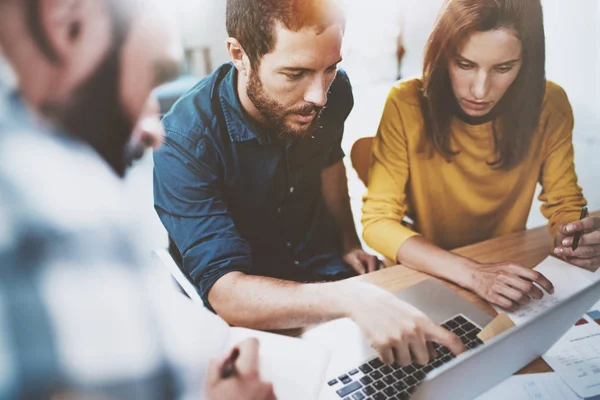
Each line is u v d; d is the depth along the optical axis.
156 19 0.89
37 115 0.79
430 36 1.22
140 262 0.92
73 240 0.83
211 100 1.02
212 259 1.01
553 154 1.44
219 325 0.95
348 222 1.30
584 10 1.35
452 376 0.80
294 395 0.86
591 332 1.02
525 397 0.87
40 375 0.79
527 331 0.86
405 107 1.30
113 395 0.82
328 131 1.21
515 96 1.35
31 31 0.76
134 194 0.92
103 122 0.86
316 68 1.09
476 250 1.24
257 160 1.12
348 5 1.13
